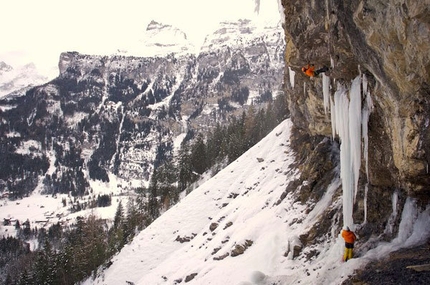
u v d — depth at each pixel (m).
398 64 7.77
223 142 70.44
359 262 9.57
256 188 29.00
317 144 21.53
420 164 8.17
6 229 134.75
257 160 38.28
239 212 26.52
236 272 17.42
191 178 68.00
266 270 15.44
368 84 9.82
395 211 10.20
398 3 6.85
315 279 10.99
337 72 11.06
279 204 21.17
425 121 7.78
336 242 12.48
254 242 19.58
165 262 31.48
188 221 39.56
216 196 39.69
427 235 8.95
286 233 17.22
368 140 10.55
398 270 8.22
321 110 17.22
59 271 51.38
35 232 127.19
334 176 17.33
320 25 11.79
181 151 75.56
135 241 44.03
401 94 8.25
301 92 19.20
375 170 10.68
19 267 80.56
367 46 8.59
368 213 11.28
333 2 9.23
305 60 14.07
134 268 39.25
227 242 22.95
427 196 9.17
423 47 6.84
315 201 17.34
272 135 40.16
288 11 13.45
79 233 68.50
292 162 26.80
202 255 24.88
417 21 6.60
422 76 7.39
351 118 10.62
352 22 8.77
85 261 52.31
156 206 64.56
